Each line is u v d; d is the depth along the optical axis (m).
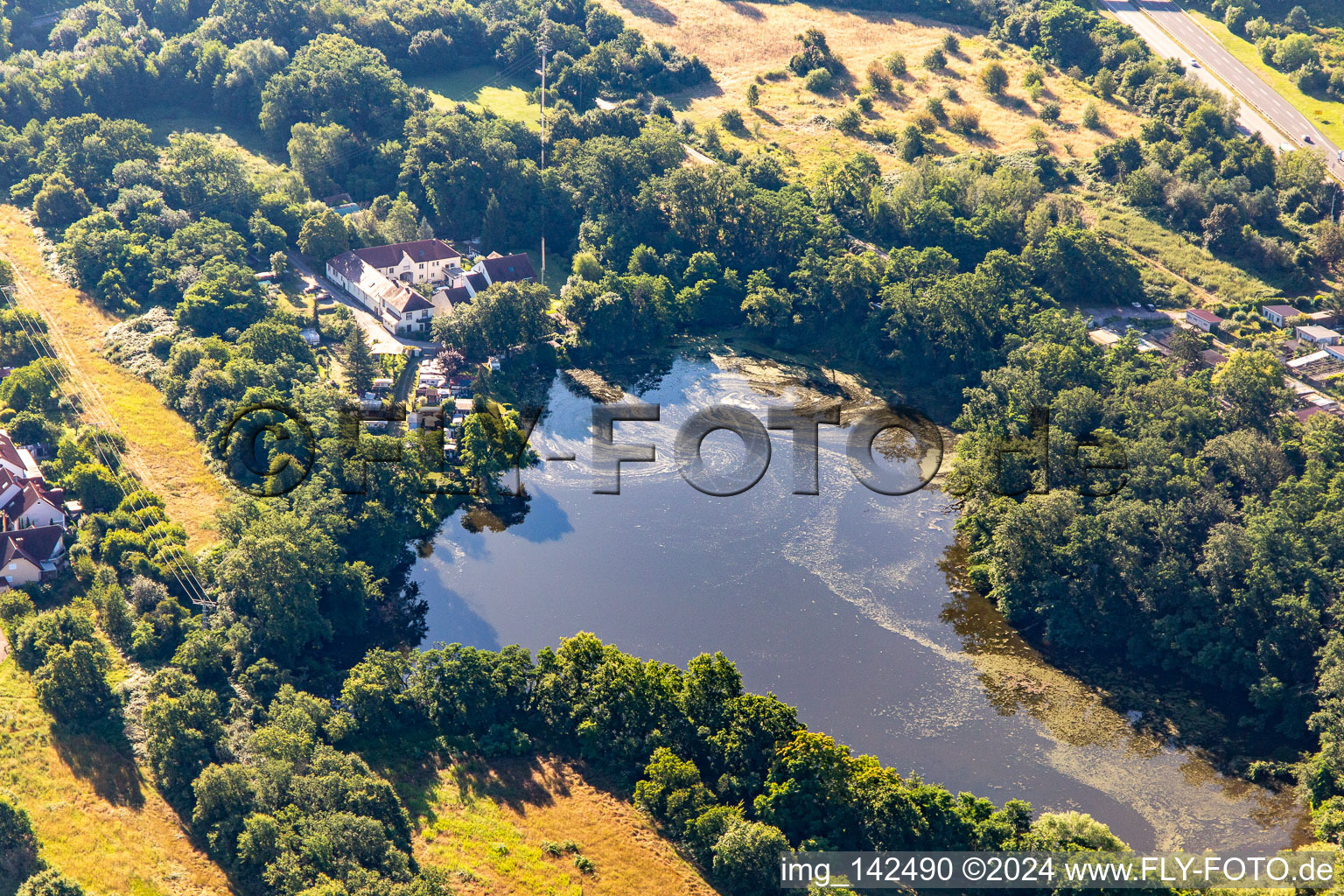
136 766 179.25
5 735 181.25
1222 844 182.38
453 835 172.88
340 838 159.75
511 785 183.50
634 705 187.88
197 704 181.62
